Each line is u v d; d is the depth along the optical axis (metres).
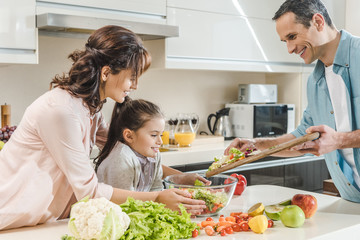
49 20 2.43
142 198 1.39
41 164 1.35
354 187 1.82
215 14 3.36
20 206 1.32
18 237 1.23
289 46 1.83
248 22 3.57
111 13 2.82
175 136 3.29
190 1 3.21
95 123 1.76
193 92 3.78
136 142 1.85
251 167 3.26
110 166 1.76
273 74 4.20
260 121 3.69
